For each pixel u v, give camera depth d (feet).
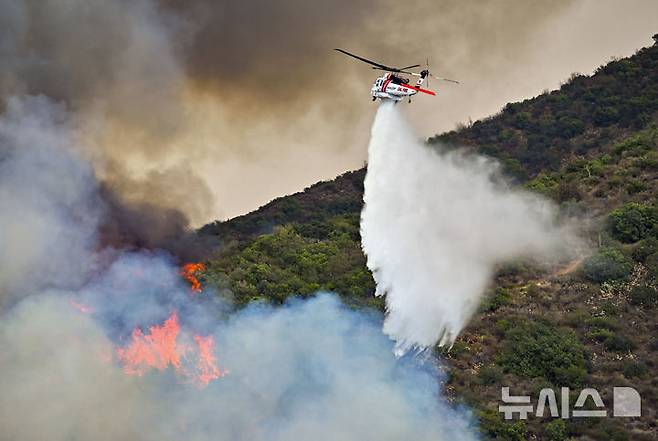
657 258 260.62
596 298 252.83
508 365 228.84
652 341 230.68
